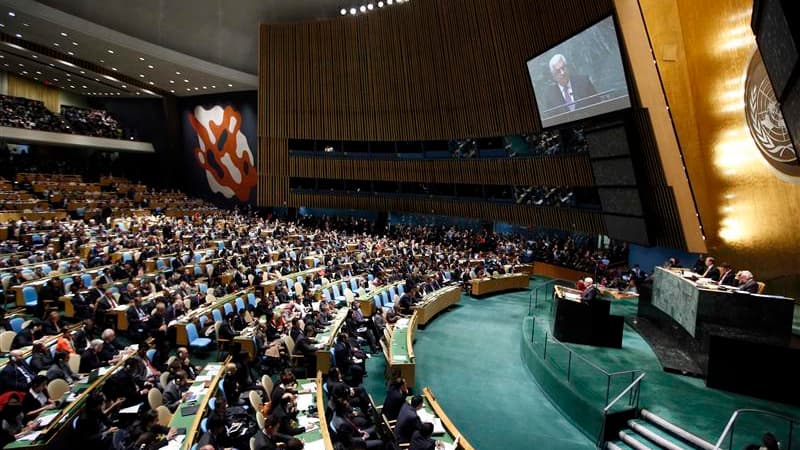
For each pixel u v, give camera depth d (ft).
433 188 86.33
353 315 41.01
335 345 32.63
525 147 70.23
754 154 35.91
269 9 86.02
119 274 46.14
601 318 36.09
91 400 20.33
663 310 37.14
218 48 90.99
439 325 48.24
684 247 47.50
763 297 27.78
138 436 19.85
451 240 84.79
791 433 21.06
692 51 39.60
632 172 48.52
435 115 80.89
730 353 27.99
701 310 29.60
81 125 106.52
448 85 77.20
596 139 52.21
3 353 27.25
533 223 72.23
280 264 57.41
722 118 38.65
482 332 46.39
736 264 42.04
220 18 84.38
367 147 91.35
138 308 36.40
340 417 21.94
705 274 33.60
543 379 32.96
